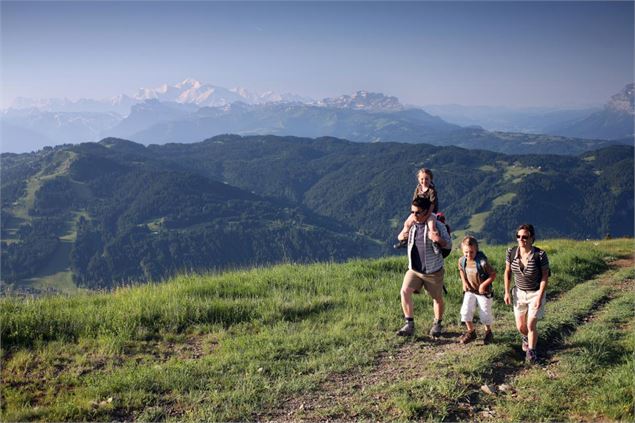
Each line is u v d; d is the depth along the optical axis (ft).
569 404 18.89
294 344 25.02
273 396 19.15
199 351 25.05
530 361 23.11
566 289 41.29
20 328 25.39
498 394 19.88
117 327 26.84
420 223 25.80
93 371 21.77
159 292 35.17
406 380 20.80
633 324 28.63
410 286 26.58
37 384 20.36
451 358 22.89
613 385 19.69
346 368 22.08
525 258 23.71
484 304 25.16
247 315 30.55
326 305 33.50
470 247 25.43
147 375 20.79
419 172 26.37
